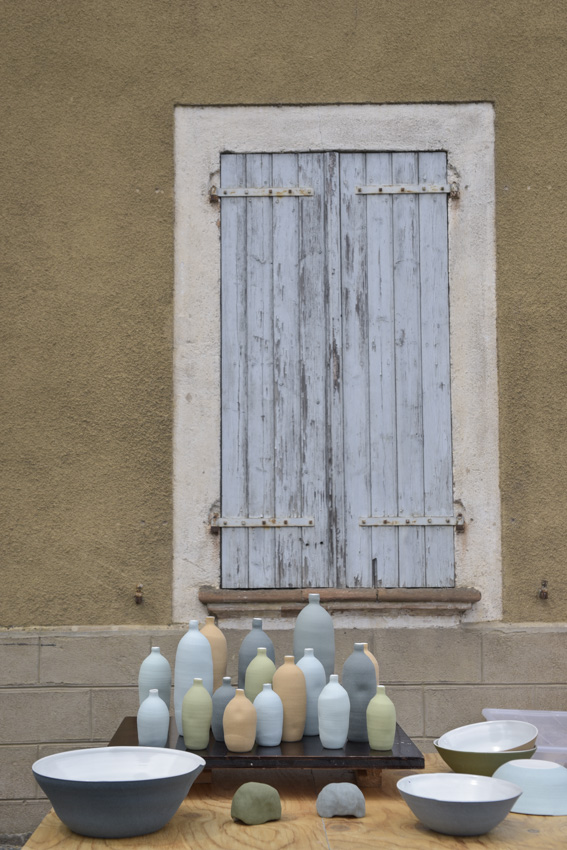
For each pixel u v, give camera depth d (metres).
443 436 3.72
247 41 3.77
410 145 3.77
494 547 3.67
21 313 3.69
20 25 3.75
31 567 3.61
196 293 3.73
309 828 2.10
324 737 2.40
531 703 3.59
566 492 3.69
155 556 3.63
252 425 3.71
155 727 2.37
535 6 3.76
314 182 3.77
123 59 3.76
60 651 3.57
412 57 3.78
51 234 3.71
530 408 3.72
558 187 3.77
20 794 3.50
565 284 3.75
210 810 2.25
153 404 3.68
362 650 2.56
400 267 3.77
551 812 2.22
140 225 3.73
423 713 3.58
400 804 2.31
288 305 3.75
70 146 3.73
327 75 3.77
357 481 3.70
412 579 3.66
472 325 3.74
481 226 3.77
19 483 3.63
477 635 3.62
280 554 3.66
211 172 3.76
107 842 1.99
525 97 3.75
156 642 3.58
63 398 3.67
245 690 2.55
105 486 3.64
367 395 3.73
